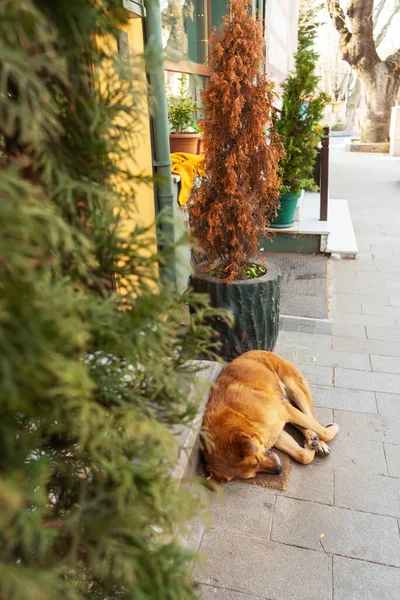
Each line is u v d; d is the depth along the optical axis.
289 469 2.71
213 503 2.49
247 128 3.14
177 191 4.31
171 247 1.13
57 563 0.93
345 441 2.93
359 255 6.67
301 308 4.92
